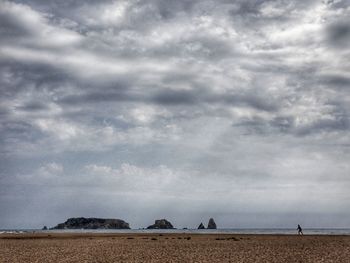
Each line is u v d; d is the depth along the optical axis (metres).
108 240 63.91
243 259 31.81
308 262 29.31
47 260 31.94
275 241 59.00
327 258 32.09
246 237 75.81
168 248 44.59
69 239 67.81
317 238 69.38
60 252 39.53
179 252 38.91
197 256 34.53
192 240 63.75
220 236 83.00
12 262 30.66
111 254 36.97
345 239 65.06
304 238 69.50
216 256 34.44
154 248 44.62
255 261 30.31
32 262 30.56
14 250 42.47
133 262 30.11
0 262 30.67
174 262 30.00
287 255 34.94
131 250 41.81
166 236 83.94
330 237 74.06
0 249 44.00
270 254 36.06
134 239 67.81
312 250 40.44
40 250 42.31
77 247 46.78
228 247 45.78
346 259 31.30
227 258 32.69
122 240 63.88
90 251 40.59
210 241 59.97
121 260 31.55
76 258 33.31
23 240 64.44
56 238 71.56
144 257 33.88
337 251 39.03
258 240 62.62
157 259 32.19
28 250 42.34
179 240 63.75
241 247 45.66
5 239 67.81
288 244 50.97
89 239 67.69
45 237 75.50
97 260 31.62
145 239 67.81
